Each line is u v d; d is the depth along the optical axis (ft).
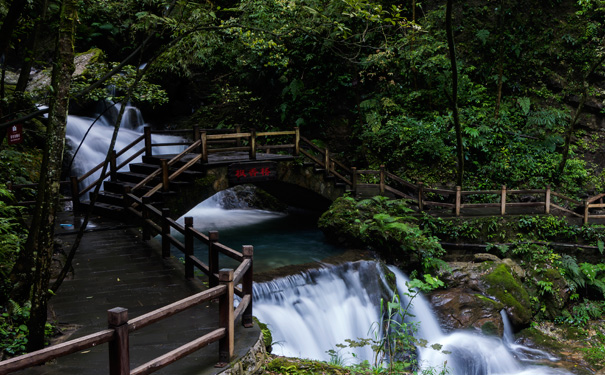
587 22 59.88
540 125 58.23
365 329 31.63
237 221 51.34
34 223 17.16
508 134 57.41
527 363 32.53
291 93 60.59
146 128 40.57
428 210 46.14
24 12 24.77
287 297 29.71
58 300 21.39
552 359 33.19
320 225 40.70
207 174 36.06
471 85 59.26
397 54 58.59
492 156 56.13
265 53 53.98
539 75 60.85
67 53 14.88
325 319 30.42
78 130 50.14
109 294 22.18
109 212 35.91
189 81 65.05
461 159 46.37
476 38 61.82
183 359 15.92
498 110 57.77
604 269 42.96
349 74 60.75
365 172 45.39
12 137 23.68
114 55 61.36
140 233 32.71
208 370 15.03
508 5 61.98
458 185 46.73
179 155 34.71
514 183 54.85
